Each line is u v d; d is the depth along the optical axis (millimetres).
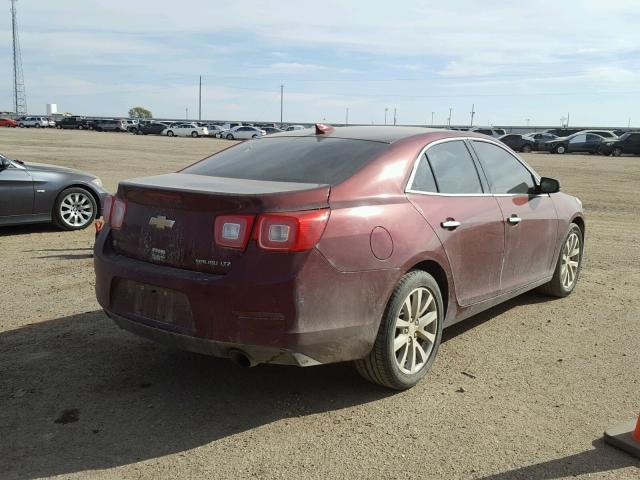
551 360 4605
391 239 3754
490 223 4668
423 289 4023
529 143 45156
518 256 5156
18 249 8188
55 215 9430
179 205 3576
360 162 3965
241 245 3346
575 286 6707
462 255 4379
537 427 3578
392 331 3795
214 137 66812
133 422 3576
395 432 3500
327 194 3553
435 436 3459
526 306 5988
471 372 4367
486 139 5152
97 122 69500
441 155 4520
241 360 3514
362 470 3113
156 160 24906
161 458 3205
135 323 3719
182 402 3840
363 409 3777
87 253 7980
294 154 4254
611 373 4375
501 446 3359
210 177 4078
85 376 4176
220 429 3514
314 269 3371
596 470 3145
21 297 5922
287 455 3246
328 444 3359
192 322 3453
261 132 62875
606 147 40438
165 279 3520
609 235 10203
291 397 3934
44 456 3201
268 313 3316
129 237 3861
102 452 3252
